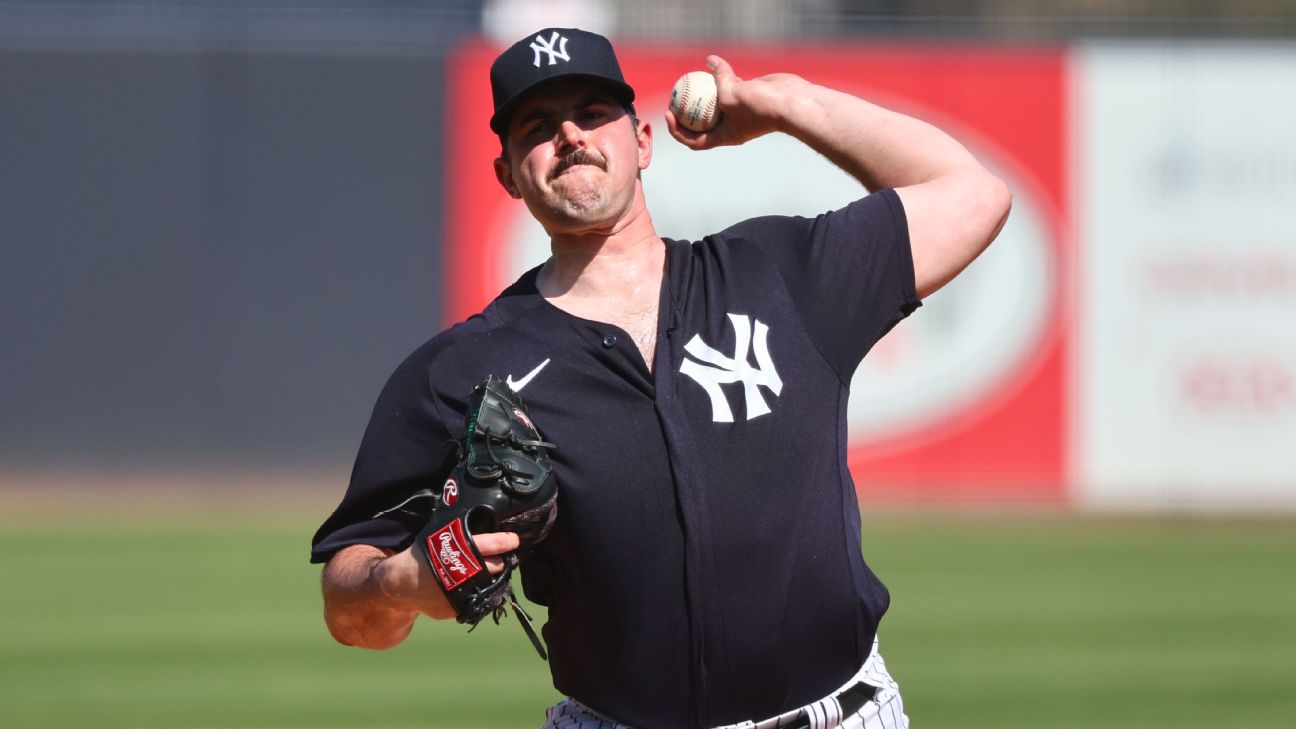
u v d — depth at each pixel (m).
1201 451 46.94
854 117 11.12
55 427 46.22
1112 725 22.53
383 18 47.50
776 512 9.73
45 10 46.16
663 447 9.74
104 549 39.84
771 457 9.80
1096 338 47.12
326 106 46.81
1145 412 46.97
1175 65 47.22
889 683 10.36
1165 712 23.36
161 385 46.47
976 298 47.34
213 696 24.78
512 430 9.49
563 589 10.09
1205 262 47.03
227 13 46.59
